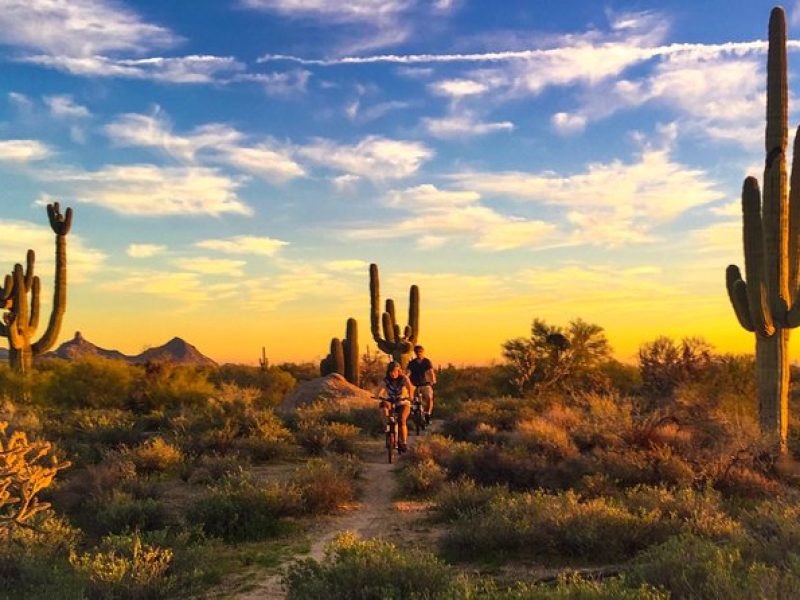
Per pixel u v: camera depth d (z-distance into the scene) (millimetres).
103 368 29828
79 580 6535
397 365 15375
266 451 15039
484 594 5438
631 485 10969
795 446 13922
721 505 8961
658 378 26250
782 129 14836
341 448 16078
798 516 7301
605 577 6410
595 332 31141
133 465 12055
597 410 16719
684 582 5273
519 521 7855
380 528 9250
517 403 23141
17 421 16859
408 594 5645
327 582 5871
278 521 9430
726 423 13406
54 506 10312
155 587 6562
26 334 29766
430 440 15125
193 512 9328
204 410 20797
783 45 14992
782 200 14719
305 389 27703
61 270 30484
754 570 5055
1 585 6457
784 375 14883
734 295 15391
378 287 30672
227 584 7074
